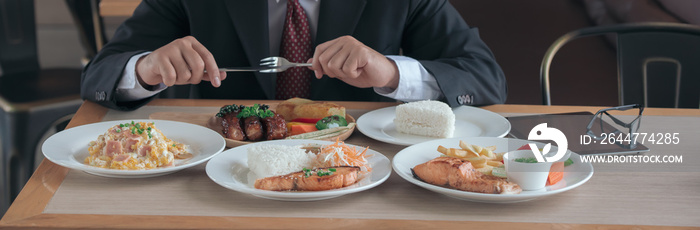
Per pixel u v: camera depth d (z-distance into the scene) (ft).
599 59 12.82
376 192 3.36
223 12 5.95
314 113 4.48
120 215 3.08
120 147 3.67
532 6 16.17
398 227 2.98
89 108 4.93
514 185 3.18
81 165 3.49
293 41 5.90
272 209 3.16
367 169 3.49
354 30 5.98
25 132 8.02
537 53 12.97
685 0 10.94
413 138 4.25
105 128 4.22
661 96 6.36
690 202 3.27
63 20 22.63
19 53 9.44
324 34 5.86
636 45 6.35
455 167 3.25
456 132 4.39
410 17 6.15
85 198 3.27
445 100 5.06
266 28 5.85
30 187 3.38
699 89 6.25
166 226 2.97
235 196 3.31
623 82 6.40
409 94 5.07
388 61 5.02
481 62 5.61
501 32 14.15
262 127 4.17
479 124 4.55
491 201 3.23
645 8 12.28
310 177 3.20
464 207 3.20
